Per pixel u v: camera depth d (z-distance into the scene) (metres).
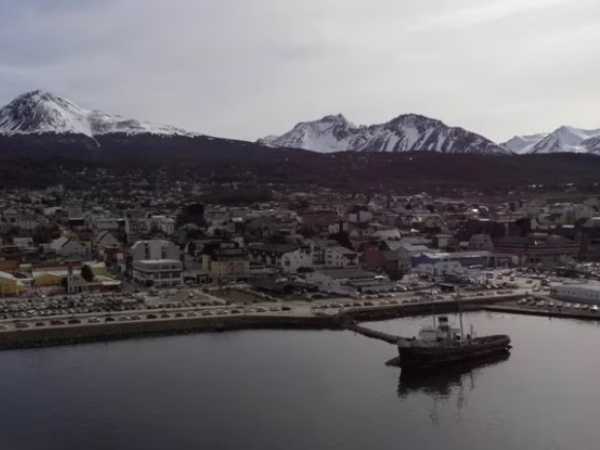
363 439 105.75
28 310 185.00
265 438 105.12
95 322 170.88
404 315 197.38
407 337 164.38
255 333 174.38
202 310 189.62
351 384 131.62
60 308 188.12
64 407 116.88
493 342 152.75
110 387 127.62
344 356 151.62
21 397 121.81
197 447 101.56
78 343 162.12
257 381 132.38
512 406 120.81
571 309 197.88
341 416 114.81
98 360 146.62
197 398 121.81
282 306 197.12
